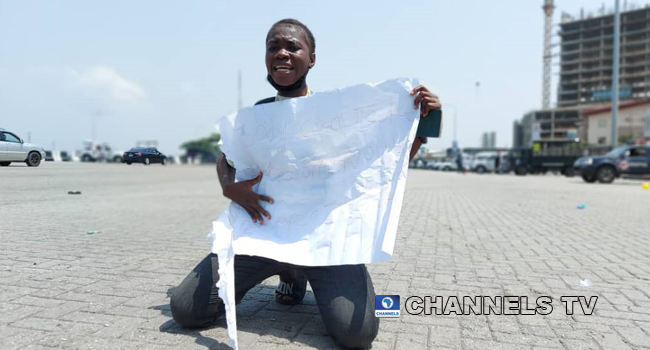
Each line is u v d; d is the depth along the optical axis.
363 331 2.10
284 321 2.54
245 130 2.35
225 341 2.21
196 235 5.21
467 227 6.12
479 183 18.50
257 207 2.35
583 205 8.77
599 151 32.62
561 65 125.38
